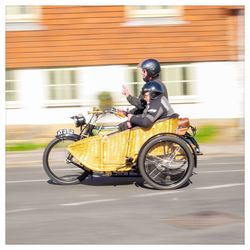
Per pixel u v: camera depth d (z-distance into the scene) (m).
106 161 10.52
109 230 8.18
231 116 17.98
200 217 8.73
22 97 17.64
